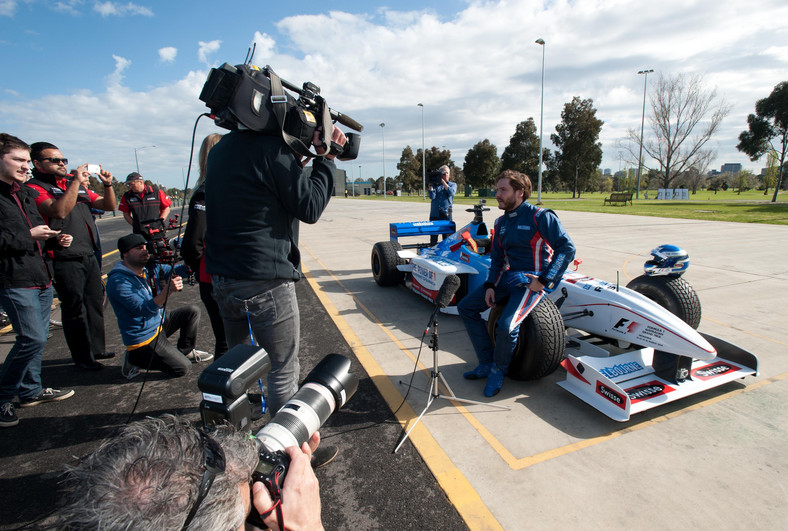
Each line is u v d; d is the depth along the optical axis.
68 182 3.67
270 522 0.91
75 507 0.63
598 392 2.90
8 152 2.71
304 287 6.71
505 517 2.05
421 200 44.00
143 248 3.40
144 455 0.69
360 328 4.79
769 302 5.34
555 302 3.85
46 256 3.50
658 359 3.07
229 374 1.16
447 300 2.95
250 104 1.67
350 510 2.15
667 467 2.38
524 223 3.10
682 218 16.77
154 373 3.80
